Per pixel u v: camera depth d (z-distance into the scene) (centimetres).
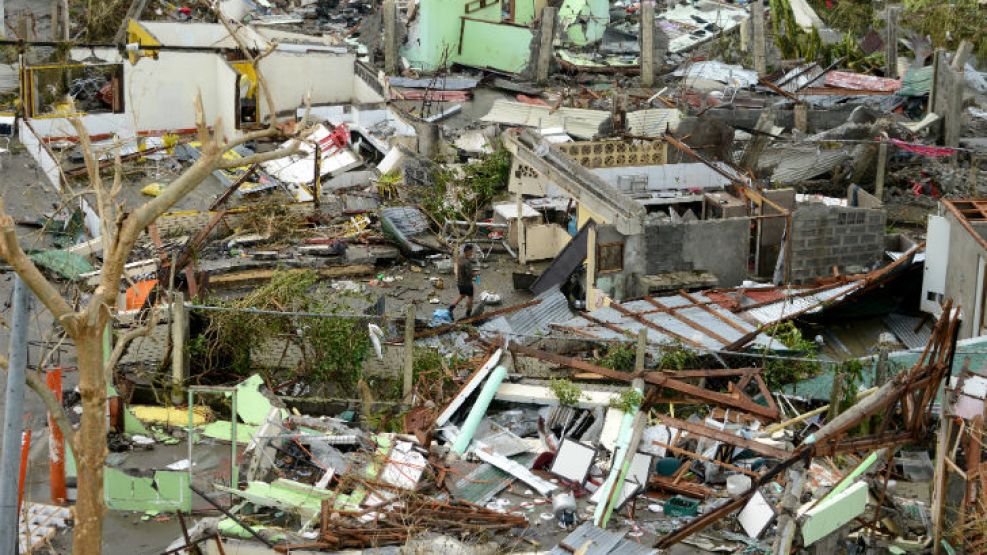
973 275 2795
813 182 3866
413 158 3719
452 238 3450
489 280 3253
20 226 3209
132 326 2386
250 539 1808
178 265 2723
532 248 3344
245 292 3075
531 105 4472
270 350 2412
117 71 4012
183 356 2330
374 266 3269
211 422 2227
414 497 1953
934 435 2138
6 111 4047
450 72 5231
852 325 2925
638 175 3488
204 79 4159
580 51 5412
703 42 5588
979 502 1792
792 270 3106
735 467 1997
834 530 1722
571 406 2250
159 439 2156
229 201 3525
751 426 2212
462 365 2412
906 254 2969
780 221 3167
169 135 3988
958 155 4112
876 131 3956
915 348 2630
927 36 5450
